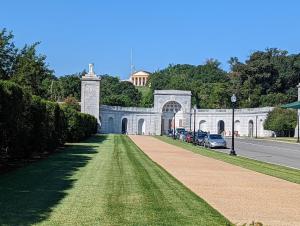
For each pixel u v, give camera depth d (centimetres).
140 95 17388
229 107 15050
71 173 2427
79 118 5788
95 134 9412
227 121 13550
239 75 15238
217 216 1450
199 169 3006
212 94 15462
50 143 3891
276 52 15412
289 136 11181
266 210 1614
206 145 6316
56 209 1450
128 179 2270
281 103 14112
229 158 4156
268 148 6353
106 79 17150
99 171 2578
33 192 1758
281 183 2380
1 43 5006
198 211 1517
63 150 4278
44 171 2483
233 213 1539
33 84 5325
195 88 16112
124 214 1418
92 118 8356
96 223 1287
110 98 15088
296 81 15138
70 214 1387
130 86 17188
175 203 1647
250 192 2030
